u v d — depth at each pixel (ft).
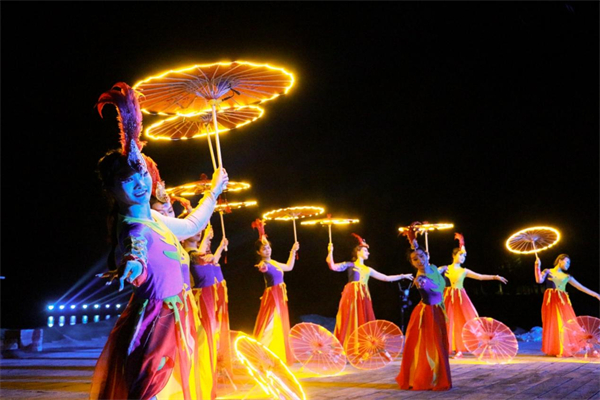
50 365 30.37
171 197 16.03
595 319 30.07
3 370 28.27
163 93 13.35
